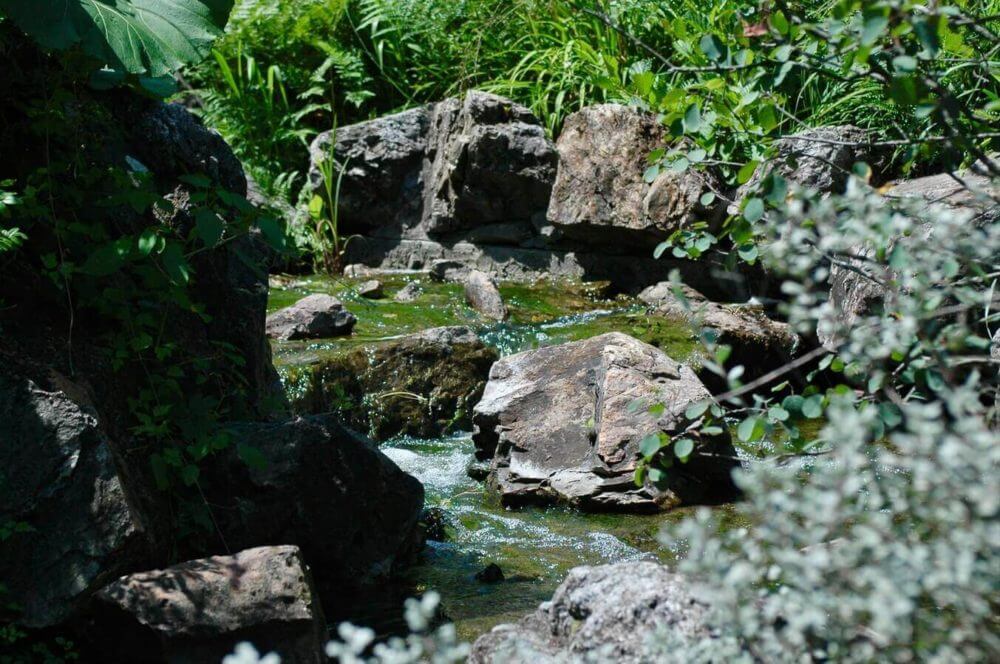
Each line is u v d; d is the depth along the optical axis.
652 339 7.71
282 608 3.50
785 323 7.93
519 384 6.40
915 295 2.59
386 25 12.10
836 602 2.02
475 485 6.18
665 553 4.96
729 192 8.67
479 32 11.38
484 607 4.32
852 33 2.70
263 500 4.38
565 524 5.44
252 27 12.00
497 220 10.25
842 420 2.14
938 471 1.98
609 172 9.37
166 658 3.43
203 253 4.93
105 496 3.65
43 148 4.40
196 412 4.30
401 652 2.10
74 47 4.35
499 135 9.97
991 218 3.94
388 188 10.73
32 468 3.64
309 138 12.01
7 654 3.48
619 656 2.54
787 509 2.14
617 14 10.27
